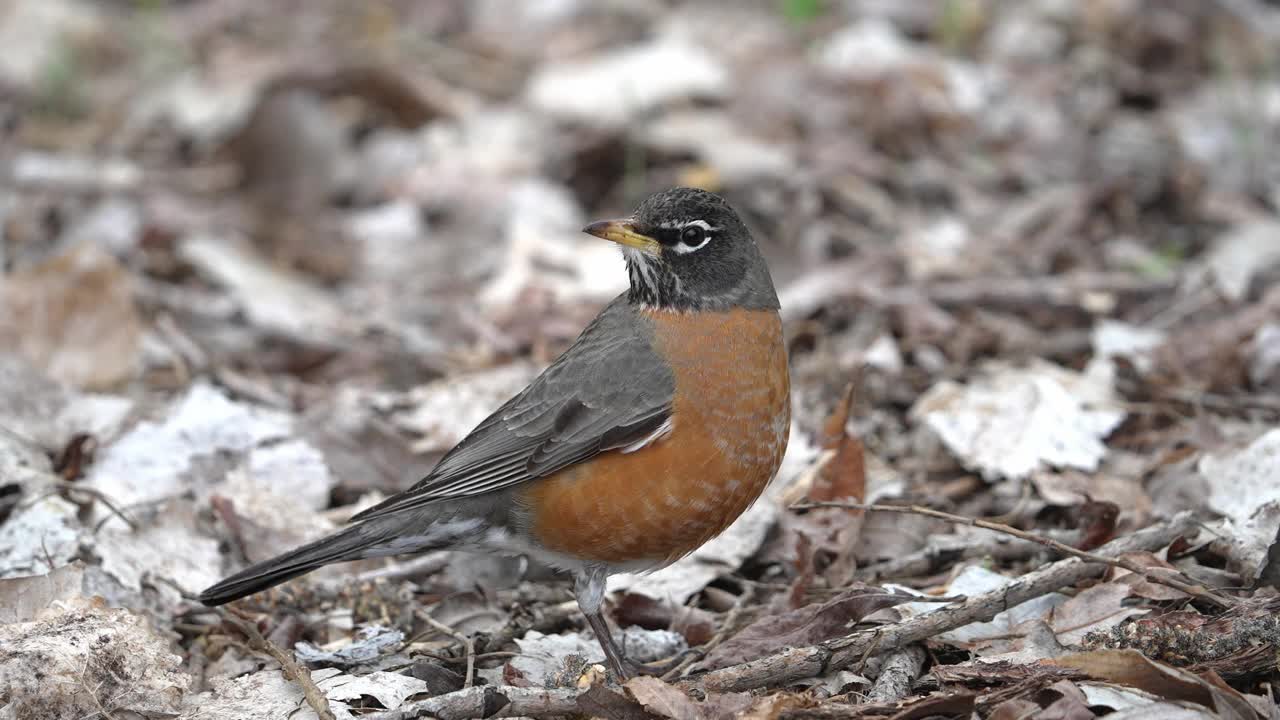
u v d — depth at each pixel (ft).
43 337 42.68
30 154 60.44
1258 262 48.32
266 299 49.93
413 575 34.37
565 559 30.14
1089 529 32.27
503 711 26.35
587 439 29.22
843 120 59.77
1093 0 67.62
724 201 30.12
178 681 27.55
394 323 48.70
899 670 27.32
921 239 52.34
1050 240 51.49
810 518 34.27
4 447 36.24
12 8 69.72
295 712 27.17
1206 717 24.44
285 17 73.56
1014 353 44.14
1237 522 31.94
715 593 33.06
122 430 38.60
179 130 63.21
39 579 30.27
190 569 33.06
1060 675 25.98
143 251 52.80
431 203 57.93
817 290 47.62
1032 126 60.08
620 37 69.31
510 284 49.60
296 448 38.01
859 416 40.60
